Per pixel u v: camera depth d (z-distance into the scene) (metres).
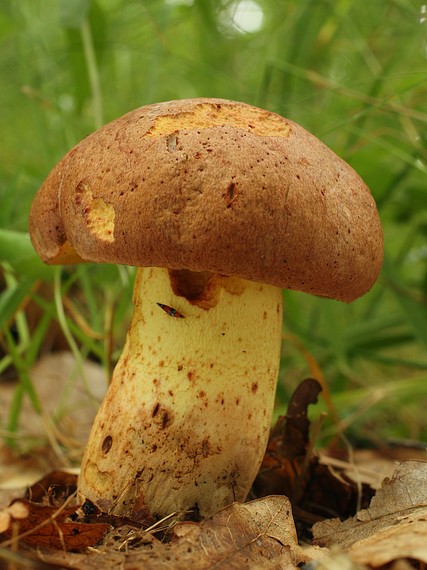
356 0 0.40
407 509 0.20
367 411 0.40
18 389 0.32
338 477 0.25
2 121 0.58
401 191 0.40
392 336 0.39
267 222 0.19
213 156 0.19
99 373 0.42
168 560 0.18
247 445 0.21
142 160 0.19
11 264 0.28
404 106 0.34
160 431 0.20
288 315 0.39
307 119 0.40
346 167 0.21
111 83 0.47
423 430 0.40
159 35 0.36
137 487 0.21
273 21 0.41
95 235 0.19
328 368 0.43
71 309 0.33
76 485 0.24
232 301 0.21
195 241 0.18
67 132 0.37
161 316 0.21
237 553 0.19
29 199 0.42
